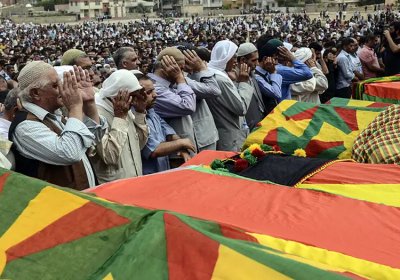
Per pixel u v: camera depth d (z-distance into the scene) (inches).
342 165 130.6
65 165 130.6
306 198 108.0
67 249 74.9
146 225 74.3
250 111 233.3
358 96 245.9
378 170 125.6
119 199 107.6
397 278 75.0
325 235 91.0
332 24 1841.8
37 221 81.6
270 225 94.5
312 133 163.3
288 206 103.7
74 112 132.6
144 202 105.3
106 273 68.7
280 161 134.4
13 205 85.6
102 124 151.6
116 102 155.8
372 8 2741.1
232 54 229.6
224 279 64.4
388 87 230.8
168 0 3863.2
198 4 3617.1
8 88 287.6
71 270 71.3
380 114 154.2
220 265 66.1
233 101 208.5
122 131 154.1
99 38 1491.1
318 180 122.7
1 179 91.7
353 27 1341.0
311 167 128.7
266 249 71.1
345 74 344.5
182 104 183.2
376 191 113.7
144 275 66.7
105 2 3567.9
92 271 70.4
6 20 3129.9
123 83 157.9
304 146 158.6
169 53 191.0
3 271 73.0
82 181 135.9
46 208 84.0
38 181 90.4
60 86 132.6
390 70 382.3
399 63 376.5
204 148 199.8
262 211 101.2
